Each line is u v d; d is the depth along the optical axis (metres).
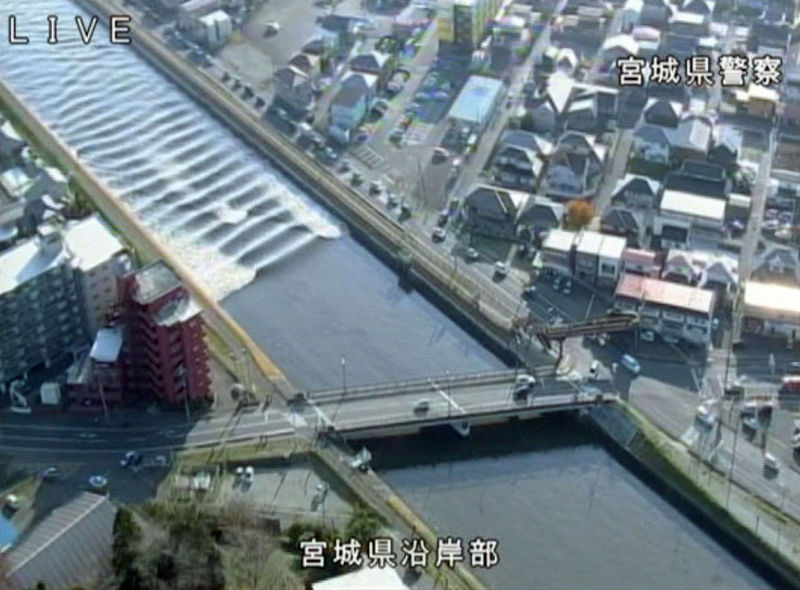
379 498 141.88
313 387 160.00
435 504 144.50
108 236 164.50
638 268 173.38
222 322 169.88
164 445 147.88
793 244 183.12
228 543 130.62
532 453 151.88
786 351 163.62
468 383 158.50
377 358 166.12
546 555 137.38
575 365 161.50
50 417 152.00
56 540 126.75
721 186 193.00
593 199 193.88
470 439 153.38
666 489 144.50
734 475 144.38
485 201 187.25
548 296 173.75
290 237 189.38
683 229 182.25
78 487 141.75
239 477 143.62
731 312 169.38
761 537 136.38
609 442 151.50
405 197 195.75
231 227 191.00
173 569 122.69
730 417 152.62
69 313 159.75
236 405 154.12
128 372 153.25
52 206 182.00
